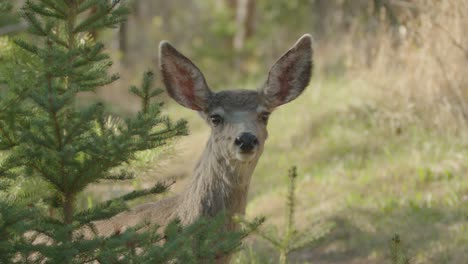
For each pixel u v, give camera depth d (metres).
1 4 9.70
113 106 20.66
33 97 7.30
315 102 21.00
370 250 12.48
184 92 9.48
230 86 29.55
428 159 15.37
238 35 37.75
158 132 7.93
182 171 17.97
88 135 8.09
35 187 8.30
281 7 34.50
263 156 18.47
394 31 17.47
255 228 8.07
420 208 13.47
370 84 18.38
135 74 30.39
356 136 17.78
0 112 7.65
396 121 17.36
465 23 15.41
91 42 9.79
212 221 7.75
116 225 9.34
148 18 44.78
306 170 17.00
